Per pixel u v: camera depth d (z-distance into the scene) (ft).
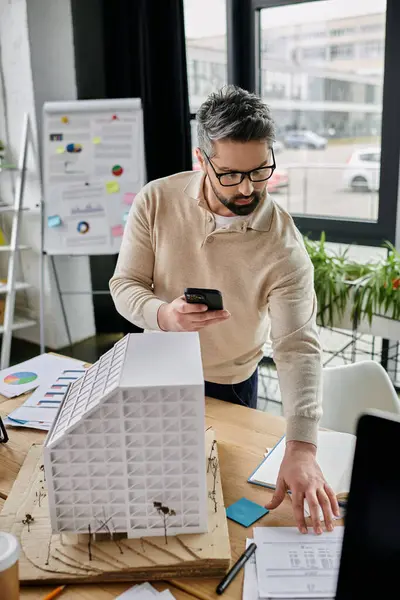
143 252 5.16
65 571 3.04
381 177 9.87
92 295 13.39
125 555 3.12
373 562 2.03
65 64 11.88
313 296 4.67
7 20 11.50
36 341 13.14
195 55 11.39
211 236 4.73
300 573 3.05
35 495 3.67
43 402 5.01
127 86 11.70
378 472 1.98
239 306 4.90
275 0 10.36
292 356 4.23
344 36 9.80
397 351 10.31
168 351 3.47
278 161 11.15
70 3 11.56
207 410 4.94
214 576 3.09
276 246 4.64
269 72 10.98
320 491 3.38
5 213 12.79
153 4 11.01
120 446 3.09
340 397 5.43
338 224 10.59
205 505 3.20
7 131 12.33
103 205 11.09
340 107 10.18
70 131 11.00
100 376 3.45
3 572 2.57
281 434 4.52
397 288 8.46
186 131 11.55
